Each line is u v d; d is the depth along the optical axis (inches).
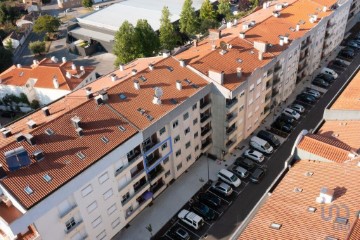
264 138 2955.2
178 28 4975.4
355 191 1502.2
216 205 2454.5
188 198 2546.8
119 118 2132.1
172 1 6008.9
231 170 2728.8
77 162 1863.9
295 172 1764.3
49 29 5536.4
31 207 1653.5
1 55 4503.0
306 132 1911.9
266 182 2632.9
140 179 2250.2
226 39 2974.9
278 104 3307.1
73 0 6968.5
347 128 2012.8
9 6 6378.0
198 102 2476.6
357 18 4832.7
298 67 3395.7
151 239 2306.8
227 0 5093.5
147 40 3695.9
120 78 2534.5
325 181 1631.4
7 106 3929.6
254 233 1440.7
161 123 2202.3
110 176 2007.9
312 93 3449.8
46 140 1924.2
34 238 1738.4
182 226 2374.5
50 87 3639.3
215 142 2785.4
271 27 3186.5
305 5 3555.6
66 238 1899.6
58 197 1748.3
